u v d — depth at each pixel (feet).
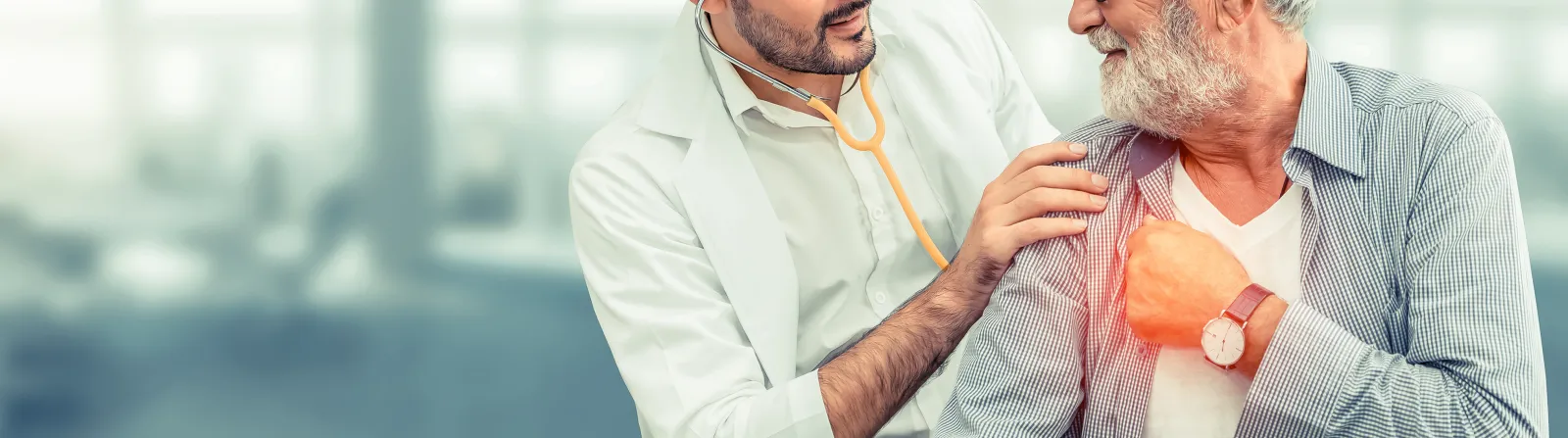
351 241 25.88
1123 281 4.10
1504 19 20.44
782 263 5.42
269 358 18.30
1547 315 16.55
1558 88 20.35
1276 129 3.83
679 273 5.25
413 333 19.61
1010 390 4.05
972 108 5.75
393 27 27.45
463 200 27.22
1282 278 3.84
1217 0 3.68
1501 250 3.46
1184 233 3.87
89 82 27.84
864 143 5.07
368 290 23.45
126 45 27.84
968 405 4.13
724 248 5.32
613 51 27.27
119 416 15.51
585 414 14.52
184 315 21.57
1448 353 3.48
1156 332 3.84
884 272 5.69
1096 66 22.17
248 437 14.29
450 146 27.45
